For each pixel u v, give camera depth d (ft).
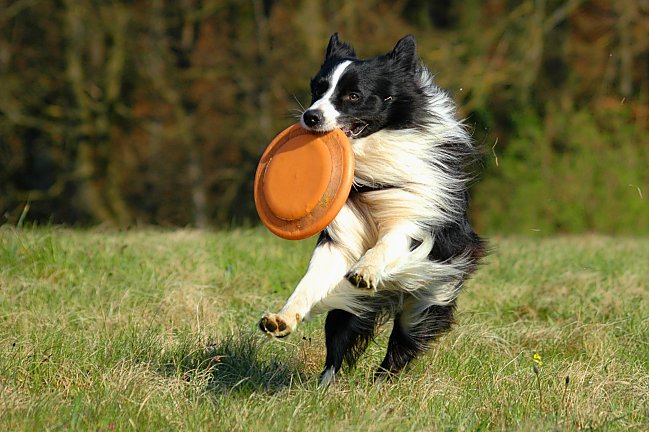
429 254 27.68
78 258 43.19
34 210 100.68
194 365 28.55
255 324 34.35
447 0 108.17
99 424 22.68
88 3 93.76
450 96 30.35
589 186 97.25
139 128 101.91
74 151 97.19
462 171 29.04
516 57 98.63
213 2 97.50
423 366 29.53
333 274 26.86
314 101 28.73
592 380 27.20
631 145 98.89
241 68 97.76
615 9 102.22
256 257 46.62
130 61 95.81
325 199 26.81
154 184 101.76
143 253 45.32
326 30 97.50
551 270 46.47
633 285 42.42
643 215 95.45
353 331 28.58
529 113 100.12
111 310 33.86
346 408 24.52
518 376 27.73
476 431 23.62
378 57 28.96
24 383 26.17
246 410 23.79
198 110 101.19
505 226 97.66
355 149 28.04
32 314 33.09
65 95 95.71
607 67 104.83
